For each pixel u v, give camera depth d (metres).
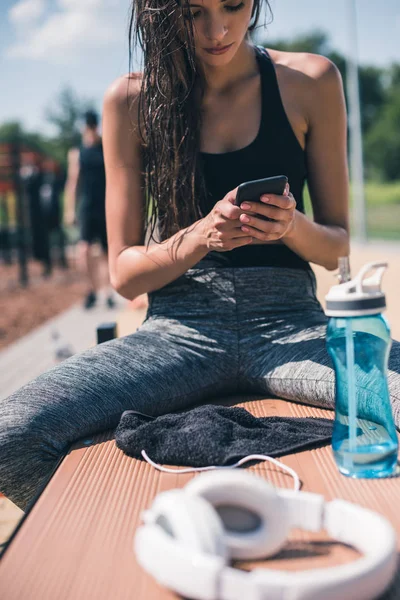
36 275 12.48
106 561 0.92
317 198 1.90
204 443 1.25
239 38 1.64
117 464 1.28
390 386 1.39
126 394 1.52
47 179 11.54
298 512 0.94
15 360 4.95
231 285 1.73
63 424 1.42
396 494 1.07
